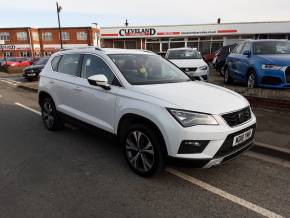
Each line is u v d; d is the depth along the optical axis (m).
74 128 6.41
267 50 8.45
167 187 3.65
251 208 3.19
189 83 4.49
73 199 3.39
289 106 6.66
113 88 4.21
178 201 3.34
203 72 10.41
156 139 3.57
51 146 5.24
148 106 3.62
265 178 3.89
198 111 3.36
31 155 4.81
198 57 11.48
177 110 3.39
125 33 38.06
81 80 4.97
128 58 4.73
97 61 4.76
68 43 56.16
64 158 4.66
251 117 3.93
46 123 6.29
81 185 3.73
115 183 3.77
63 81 5.40
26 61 30.16
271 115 6.50
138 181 3.82
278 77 7.30
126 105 3.92
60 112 5.63
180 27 36.31
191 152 3.34
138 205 3.26
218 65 16.25
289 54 8.09
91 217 3.05
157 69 4.80
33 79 17.88
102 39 39.38
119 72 4.29
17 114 8.03
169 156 3.45
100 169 4.21
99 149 5.06
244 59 8.70
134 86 4.03
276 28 33.28
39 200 3.38
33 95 11.79
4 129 6.44
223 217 3.03
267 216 3.05
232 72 9.65
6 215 3.09
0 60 33.66
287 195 3.45
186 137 3.30
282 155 4.52
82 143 5.39
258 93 7.12
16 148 5.16
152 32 37.28
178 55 11.60
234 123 3.54
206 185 3.70
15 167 4.32
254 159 4.51
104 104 4.36
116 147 5.16
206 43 36.41
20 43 56.34
